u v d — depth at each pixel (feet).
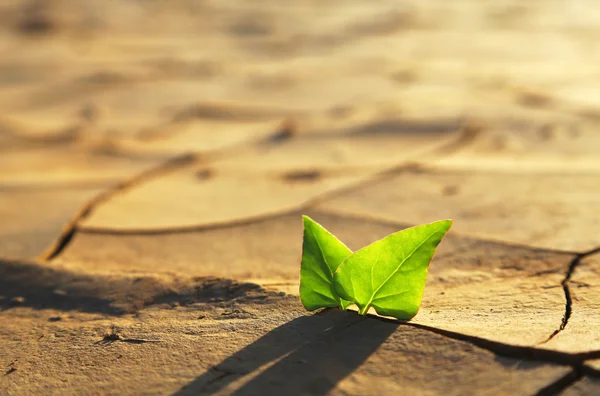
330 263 1.32
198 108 3.65
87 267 1.68
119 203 2.10
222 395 1.21
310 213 1.90
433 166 2.25
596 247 1.57
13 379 1.30
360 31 6.52
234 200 2.04
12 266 1.63
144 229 1.87
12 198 2.21
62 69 5.04
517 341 1.23
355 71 4.47
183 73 4.73
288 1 9.40
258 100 3.76
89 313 1.47
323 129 2.97
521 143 2.49
